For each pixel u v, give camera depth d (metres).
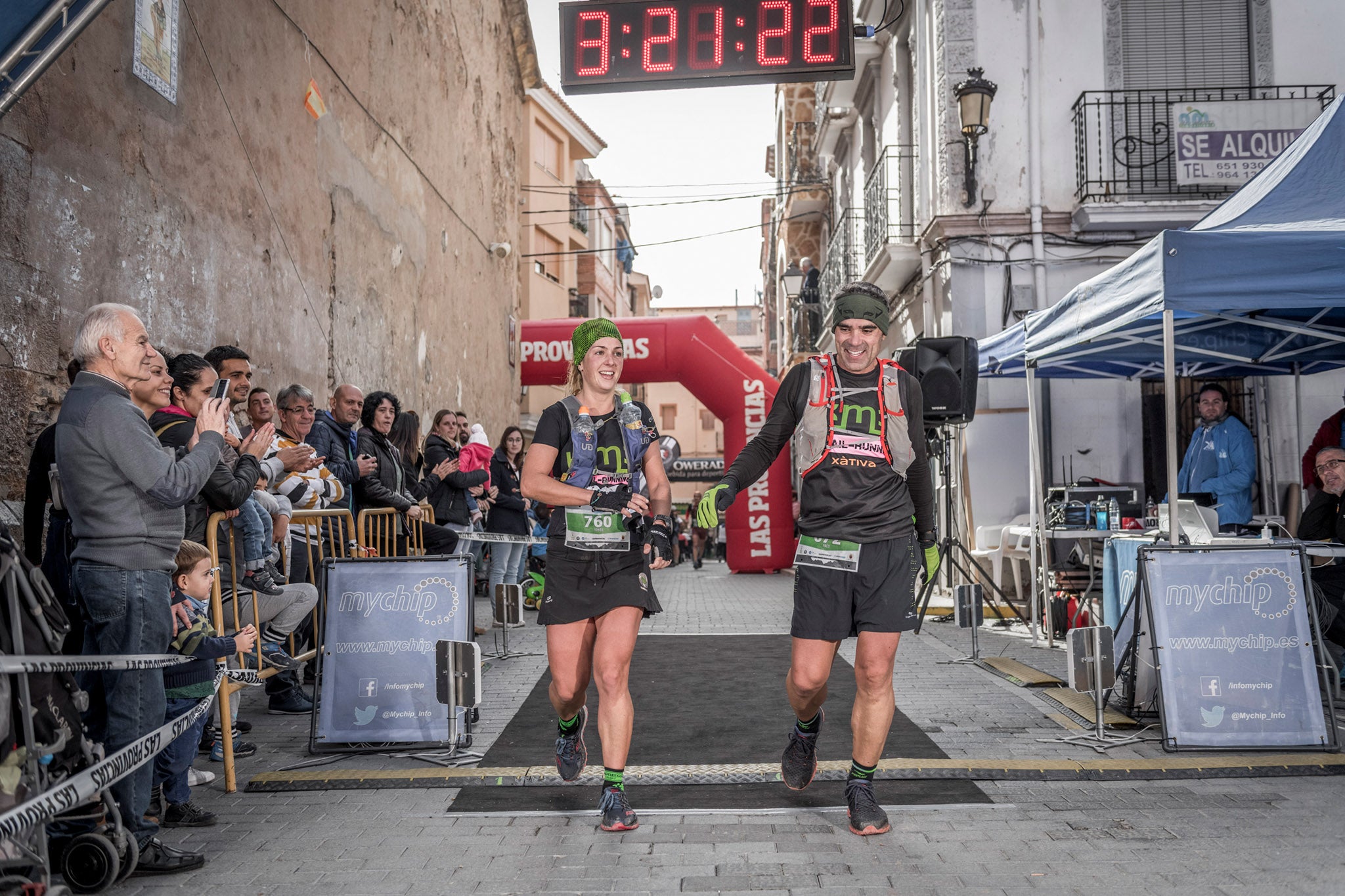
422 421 12.12
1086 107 11.58
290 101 8.17
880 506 3.58
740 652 7.84
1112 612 5.78
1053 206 11.66
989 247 11.62
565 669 3.71
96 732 3.40
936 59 12.07
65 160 5.14
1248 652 4.68
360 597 4.89
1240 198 6.70
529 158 28.66
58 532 3.67
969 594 7.62
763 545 17.58
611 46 7.97
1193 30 11.84
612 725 3.65
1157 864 3.22
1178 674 4.66
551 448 3.70
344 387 7.09
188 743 3.71
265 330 7.66
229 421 5.14
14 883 2.56
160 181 6.09
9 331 4.70
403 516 7.48
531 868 3.26
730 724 5.28
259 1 7.59
